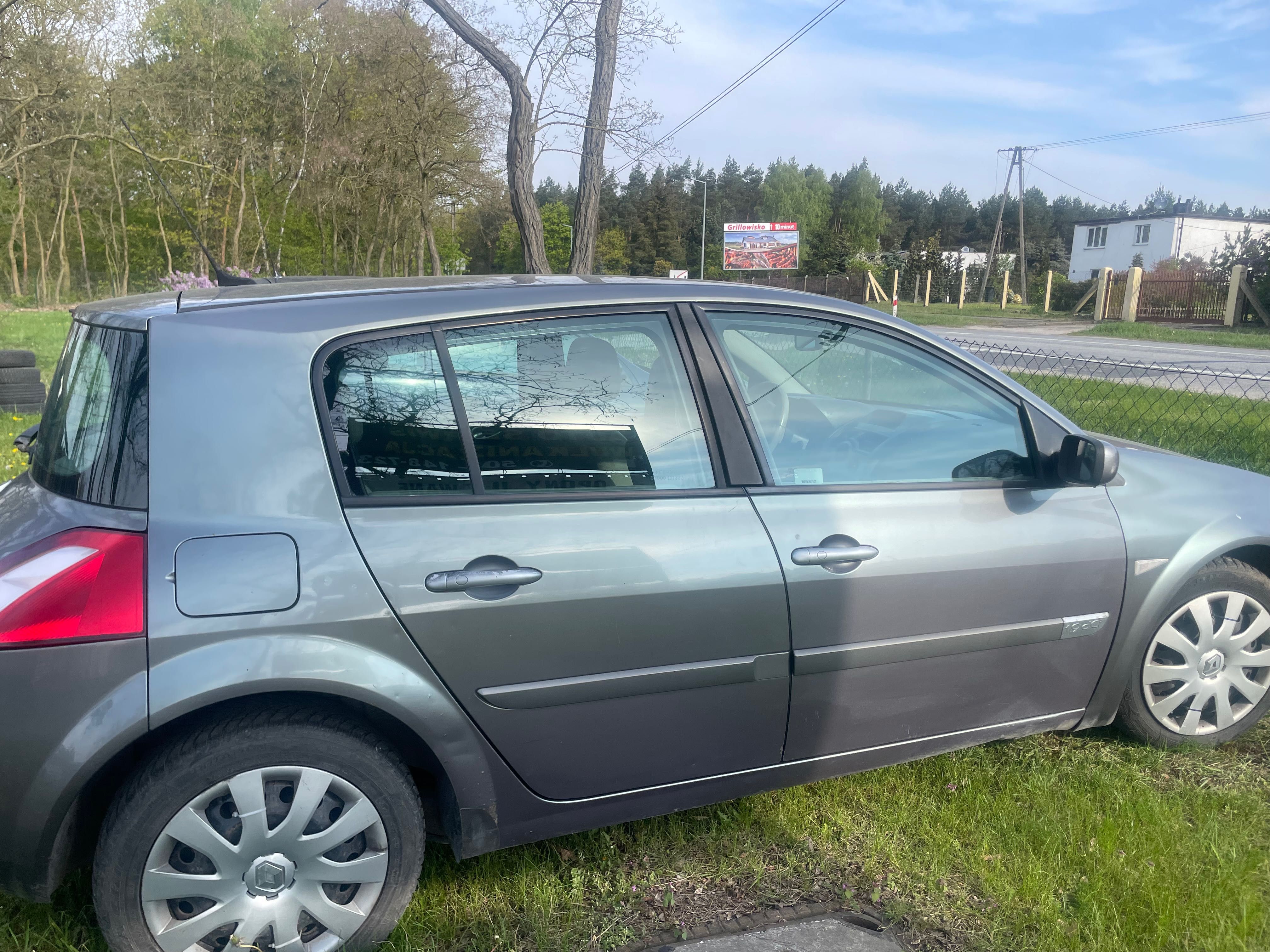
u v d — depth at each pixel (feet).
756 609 7.75
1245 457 24.13
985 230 439.22
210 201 127.03
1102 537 9.29
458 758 7.04
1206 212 166.30
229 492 6.48
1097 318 108.37
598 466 7.54
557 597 7.12
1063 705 9.60
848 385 8.84
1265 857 8.41
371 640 6.63
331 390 6.89
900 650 8.39
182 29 108.06
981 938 7.59
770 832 8.88
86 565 6.13
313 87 109.29
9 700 5.95
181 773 6.24
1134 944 7.38
